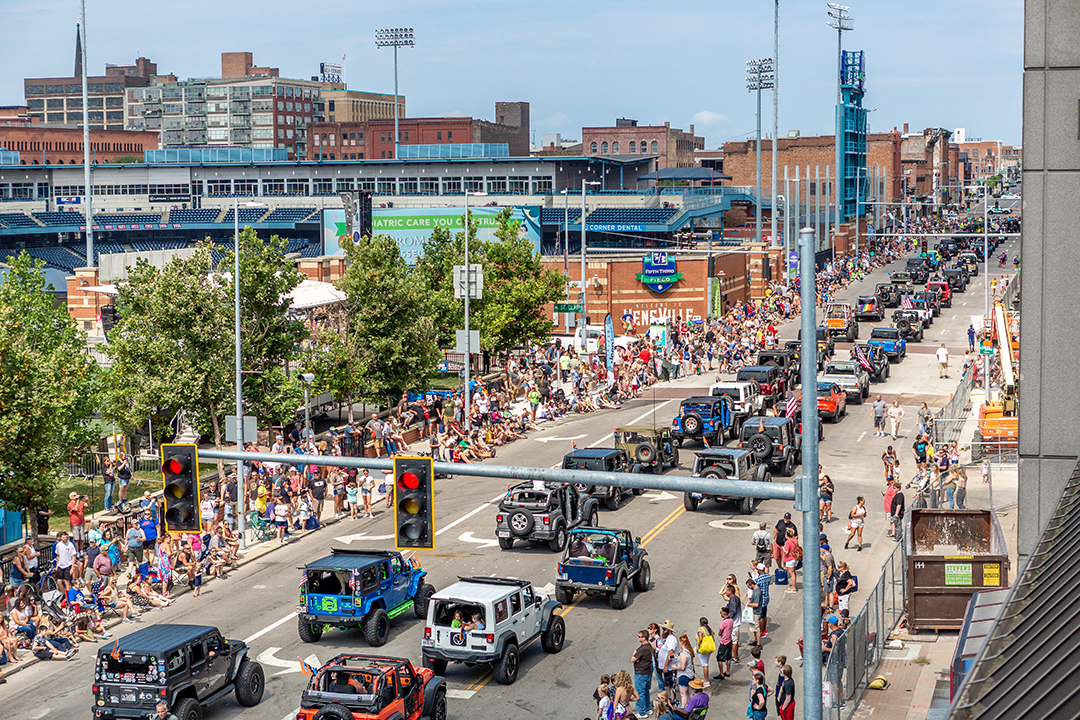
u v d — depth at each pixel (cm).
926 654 2873
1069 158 1917
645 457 4791
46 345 4816
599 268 9969
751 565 3334
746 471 4456
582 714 2558
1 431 3575
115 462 4372
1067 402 1956
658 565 3741
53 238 16175
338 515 4516
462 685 2762
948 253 15550
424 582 3272
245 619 3266
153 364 4984
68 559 3303
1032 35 1919
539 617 2927
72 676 2877
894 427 5703
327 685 2345
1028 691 1009
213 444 5194
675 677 2561
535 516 3850
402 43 16400
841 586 3152
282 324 5241
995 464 4709
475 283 5653
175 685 2389
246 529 4297
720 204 14912
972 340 8244
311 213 15138
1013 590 1277
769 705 2662
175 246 15900
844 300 11781
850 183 17350
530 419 6144
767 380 6106
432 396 5919
